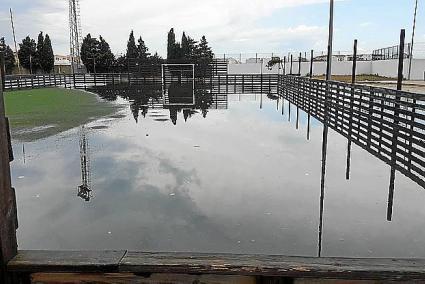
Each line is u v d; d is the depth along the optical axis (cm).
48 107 2102
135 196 605
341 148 984
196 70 4119
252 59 5322
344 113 1209
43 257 146
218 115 1723
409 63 3762
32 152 963
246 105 2178
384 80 3834
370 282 137
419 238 448
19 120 1591
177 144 1050
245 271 138
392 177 705
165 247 429
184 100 2542
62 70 7500
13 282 143
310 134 1202
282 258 145
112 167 795
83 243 443
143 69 4156
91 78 4344
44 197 607
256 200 580
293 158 868
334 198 588
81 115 1753
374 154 900
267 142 1073
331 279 138
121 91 3388
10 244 145
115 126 1412
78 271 142
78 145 1054
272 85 3959
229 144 1045
